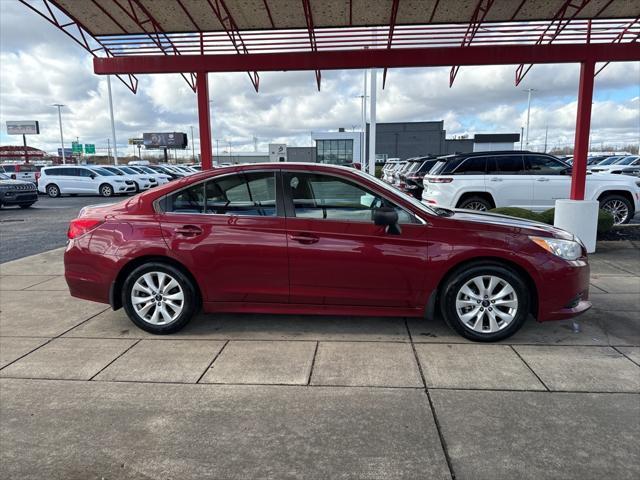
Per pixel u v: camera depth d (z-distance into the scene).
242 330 4.58
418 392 3.34
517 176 10.17
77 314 5.15
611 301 5.38
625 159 24.00
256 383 3.50
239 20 7.89
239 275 4.31
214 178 4.41
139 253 4.35
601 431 2.84
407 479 2.45
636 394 3.29
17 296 5.88
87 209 4.78
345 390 3.38
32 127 55.03
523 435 2.81
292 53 7.57
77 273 4.52
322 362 3.84
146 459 2.64
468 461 2.59
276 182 4.34
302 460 2.61
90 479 2.49
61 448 2.75
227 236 4.28
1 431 2.92
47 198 24.11
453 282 4.15
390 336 4.39
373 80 16.56
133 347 4.20
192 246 4.29
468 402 3.20
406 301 4.23
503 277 4.11
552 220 8.73
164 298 4.43
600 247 8.37
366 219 4.24
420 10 7.63
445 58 7.46
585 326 4.60
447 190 10.34
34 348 4.20
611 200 10.11
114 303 4.52
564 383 3.45
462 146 68.38
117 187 24.62
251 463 2.60
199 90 7.80
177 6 7.34
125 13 7.47
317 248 4.18
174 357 3.97
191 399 3.28
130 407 3.19
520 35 8.16
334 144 58.47
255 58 7.62
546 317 4.14
